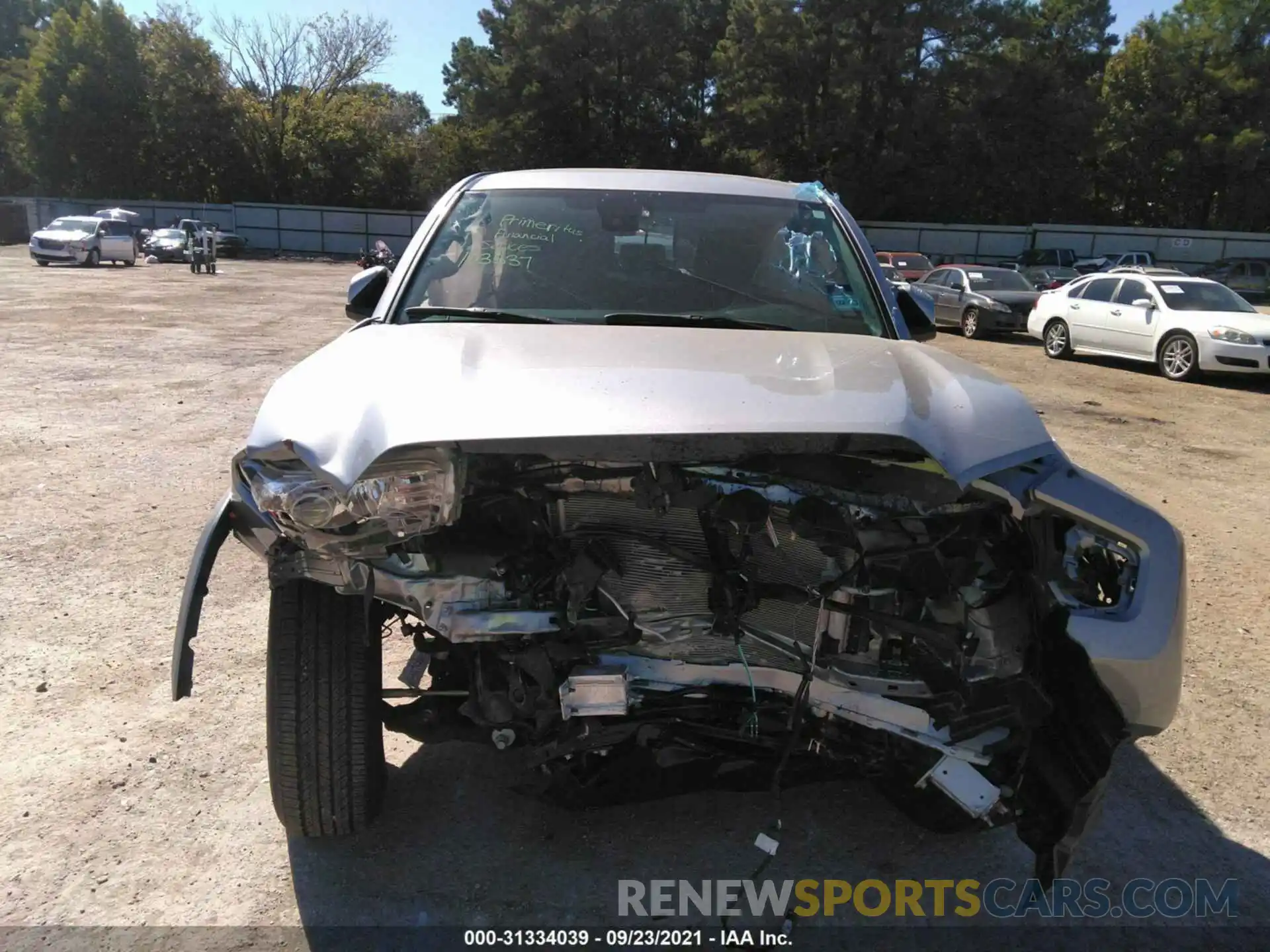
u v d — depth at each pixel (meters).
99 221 31.72
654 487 2.38
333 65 57.50
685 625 2.49
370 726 2.56
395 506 2.16
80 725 3.42
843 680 2.47
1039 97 45.44
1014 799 2.46
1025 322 18.67
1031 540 2.44
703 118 50.06
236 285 25.98
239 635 4.18
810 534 2.34
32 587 4.62
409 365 2.53
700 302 3.33
